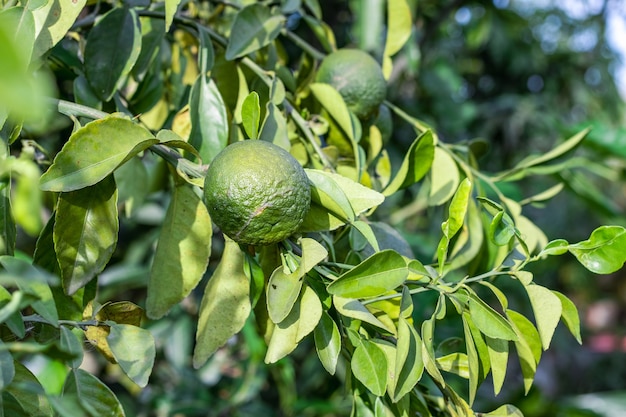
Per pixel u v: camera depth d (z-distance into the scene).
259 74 0.61
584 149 1.17
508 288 1.40
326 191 0.51
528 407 1.12
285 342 0.49
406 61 1.09
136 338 0.50
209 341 0.53
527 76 1.89
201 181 0.52
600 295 2.76
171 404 1.02
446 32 1.67
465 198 0.49
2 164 0.45
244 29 0.61
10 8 0.49
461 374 0.52
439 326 0.95
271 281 0.48
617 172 1.12
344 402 1.01
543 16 1.89
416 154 0.56
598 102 1.97
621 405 1.25
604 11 1.71
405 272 0.49
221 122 0.57
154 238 0.99
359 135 0.60
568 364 2.03
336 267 0.53
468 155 0.69
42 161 0.58
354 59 0.62
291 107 0.60
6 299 0.45
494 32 1.66
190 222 0.55
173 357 0.99
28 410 0.47
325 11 1.21
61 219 0.51
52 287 0.52
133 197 0.72
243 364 1.04
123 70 0.58
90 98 0.59
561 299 0.51
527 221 0.65
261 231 0.49
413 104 1.35
